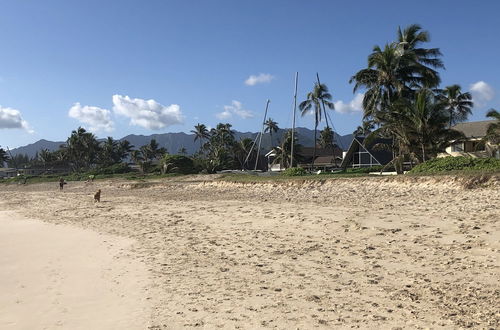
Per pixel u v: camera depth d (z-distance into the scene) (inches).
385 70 1742.1
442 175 1034.7
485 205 746.2
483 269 411.5
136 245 654.5
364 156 2306.8
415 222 655.8
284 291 392.8
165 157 2997.0
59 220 1067.3
